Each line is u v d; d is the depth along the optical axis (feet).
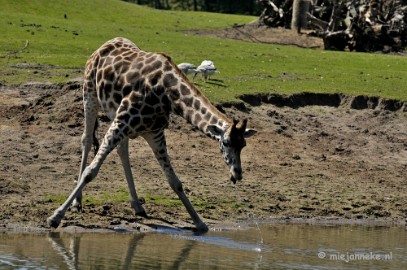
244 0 359.87
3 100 87.51
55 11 187.93
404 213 70.95
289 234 59.62
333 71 122.52
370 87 108.58
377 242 58.49
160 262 48.24
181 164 76.38
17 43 123.54
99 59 59.06
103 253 49.62
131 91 55.77
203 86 98.89
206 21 207.21
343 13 175.01
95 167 54.54
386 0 178.70
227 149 51.26
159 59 56.39
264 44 158.81
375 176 81.61
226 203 67.15
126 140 59.47
